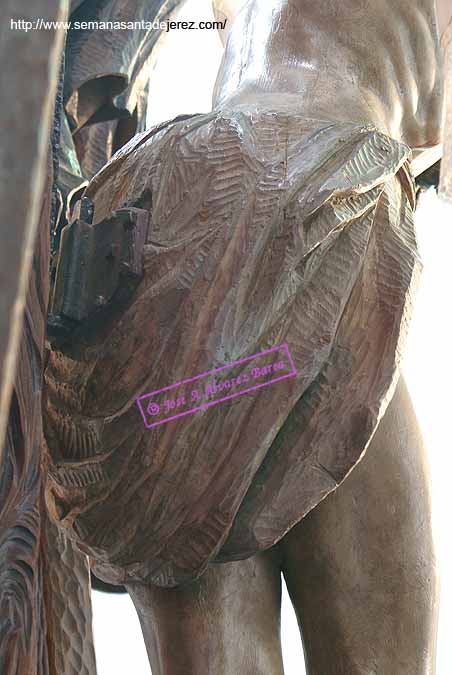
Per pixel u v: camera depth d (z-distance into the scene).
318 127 2.69
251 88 2.92
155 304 2.53
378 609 2.70
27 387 2.23
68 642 2.53
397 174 2.74
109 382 2.55
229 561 2.56
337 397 2.51
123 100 3.73
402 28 3.00
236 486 2.44
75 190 3.00
